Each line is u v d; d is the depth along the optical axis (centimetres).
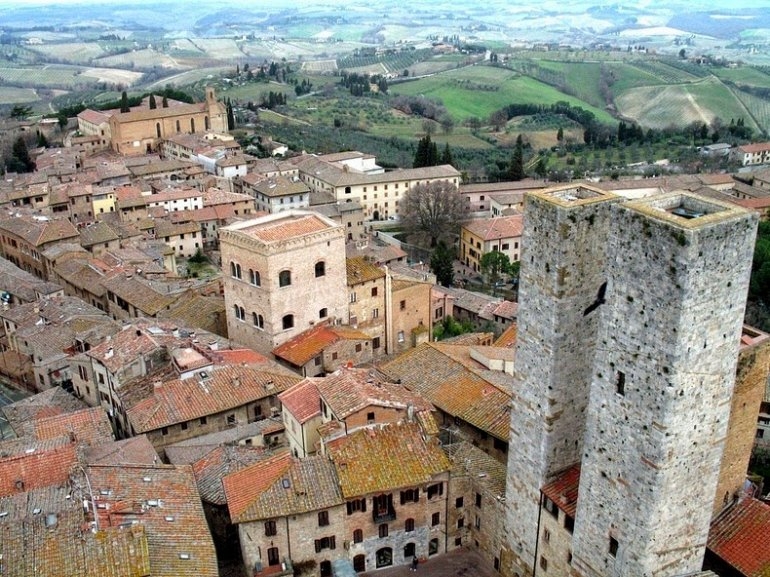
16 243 15600
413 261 19325
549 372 6078
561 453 6391
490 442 7900
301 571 6894
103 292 12925
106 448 7494
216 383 8631
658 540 5453
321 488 6831
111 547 5772
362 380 7869
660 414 5106
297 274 9994
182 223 18425
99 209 18725
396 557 7275
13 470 6925
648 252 4950
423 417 7444
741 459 6544
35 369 10350
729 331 5116
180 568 5897
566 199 5862
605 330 5403
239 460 7512
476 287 17988
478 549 7488
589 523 5878
